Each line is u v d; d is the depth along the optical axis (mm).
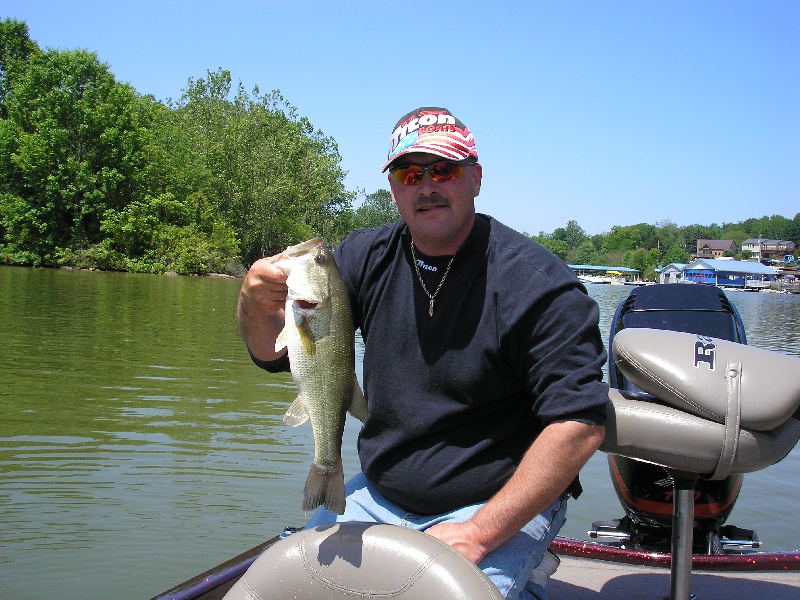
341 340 2438
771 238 150500
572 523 6043
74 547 5145
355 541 2195
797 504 6551
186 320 18672
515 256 2584
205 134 50594
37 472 6629
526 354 2520
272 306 2615
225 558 5086
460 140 2588
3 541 5160
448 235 2582
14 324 16219
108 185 38625
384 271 2752
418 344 2654
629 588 3393
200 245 41344
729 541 4027
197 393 10125
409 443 2676
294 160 50156
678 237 146000
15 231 38156
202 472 6824
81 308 20234
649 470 4039
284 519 5883
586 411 2393
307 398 2420
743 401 2389
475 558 2373
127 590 4598
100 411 8883
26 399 9344
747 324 25875
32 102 38281
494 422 2645
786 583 3410
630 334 2654
